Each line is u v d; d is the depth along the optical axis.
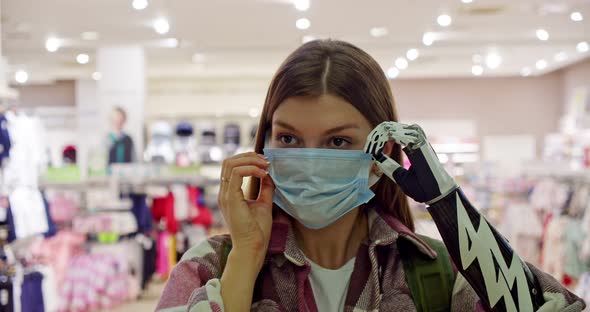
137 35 8.34
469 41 9.26
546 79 14.46
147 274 7.05
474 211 1.15
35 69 11.46
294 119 1.18
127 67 9.18
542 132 14.52
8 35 8.20
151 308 6.48
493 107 14.63
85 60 10.34
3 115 4.40
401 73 13.59
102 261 6.39
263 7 6.86
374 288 1.22
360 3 6.70
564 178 7.92
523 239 8.36
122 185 7.03
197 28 7.98
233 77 13.46
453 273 1.27
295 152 1.17
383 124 1.15
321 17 7.42
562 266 6.98
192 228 8.14
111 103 9.12
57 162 11.99
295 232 1.31
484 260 1.11
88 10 6.85
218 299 1.11
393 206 1.41
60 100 13.62
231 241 1.28
